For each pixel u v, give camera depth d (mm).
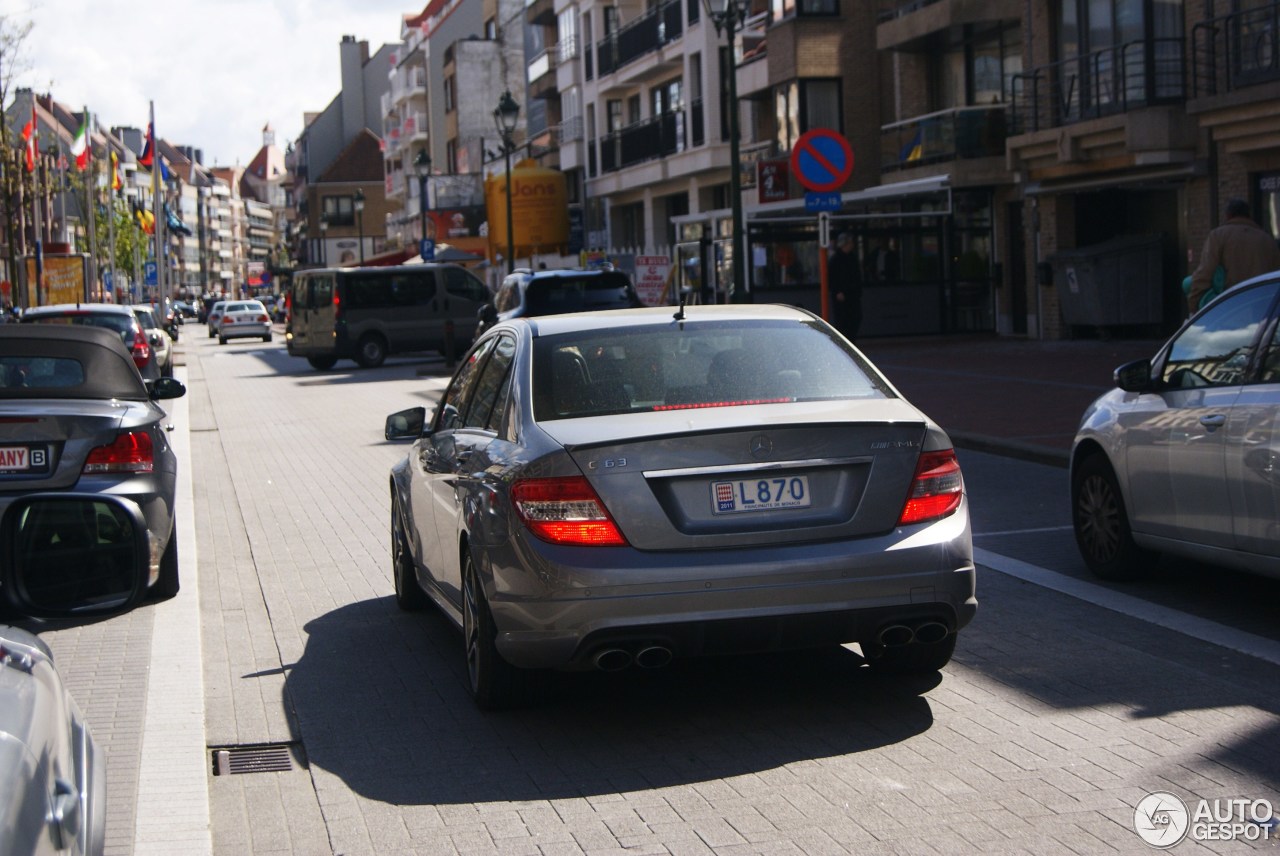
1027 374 21656
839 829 4609
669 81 46375
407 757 5547
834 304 24953
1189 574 8562
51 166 73500
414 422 8008
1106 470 8297
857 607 5457
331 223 121188
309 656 7270
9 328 8875
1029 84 28516
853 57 35812
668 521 5387
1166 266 26844
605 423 5629
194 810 4922
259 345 59219
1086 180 27234
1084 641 6992
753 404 5867
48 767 2828
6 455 8062
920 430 5672
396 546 8375
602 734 5762
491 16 80938
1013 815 4684
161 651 7258
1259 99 21375
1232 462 7055
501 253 53906
